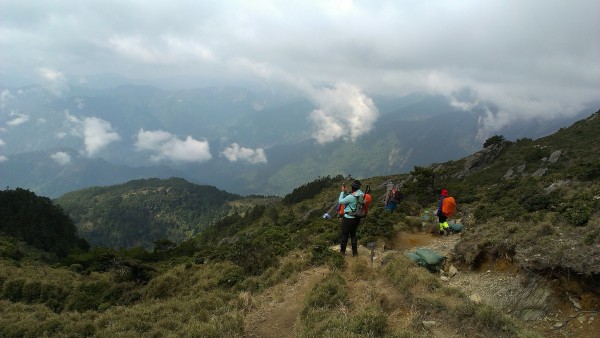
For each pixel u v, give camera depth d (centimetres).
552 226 1070
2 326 1077
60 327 1041
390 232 1421
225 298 1170
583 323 714
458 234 1414
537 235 1013
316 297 891
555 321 748
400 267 959
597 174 2109
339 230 1666
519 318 789
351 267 1062
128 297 1820
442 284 888
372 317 731
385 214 1692
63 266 3528
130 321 1011
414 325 716
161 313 1090
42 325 1055
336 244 1491
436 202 2466
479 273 1017
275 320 905
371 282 947
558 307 776
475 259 1052
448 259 1125
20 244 5050
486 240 1068
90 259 3684
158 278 1920
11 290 2012
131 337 908
